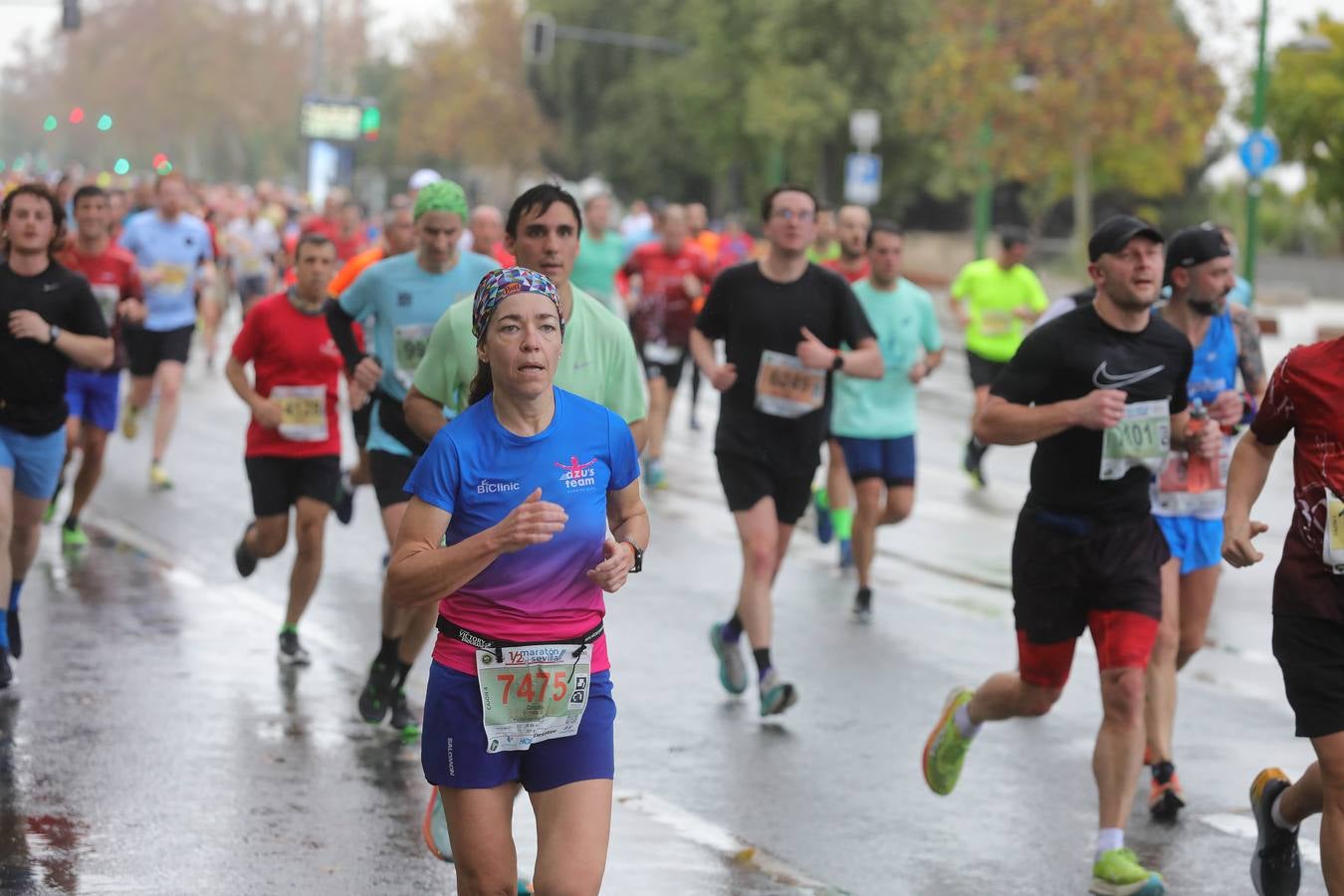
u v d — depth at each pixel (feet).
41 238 61.05
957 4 312.91
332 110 489.67
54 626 73.51
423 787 54.65
